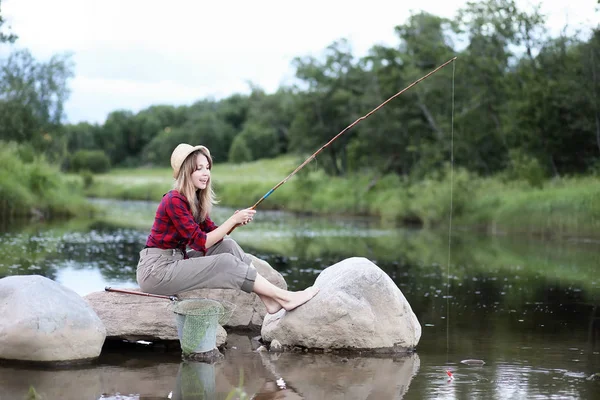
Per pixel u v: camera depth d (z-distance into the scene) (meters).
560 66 24.17
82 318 5.35
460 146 26.31
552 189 21.31
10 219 21.47
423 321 7.13
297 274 10.05
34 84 28.36
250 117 65.50
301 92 37.69
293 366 5.30
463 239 17.55
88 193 41.84
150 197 38.81
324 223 23.22
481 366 5.35
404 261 12.38
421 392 4.64
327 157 37.31
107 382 4.78
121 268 10.28
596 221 18.36
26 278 5.45
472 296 8.70
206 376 4.98
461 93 27.41
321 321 5.77
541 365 5.39
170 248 5.73
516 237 18.44
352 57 37.06
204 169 5.72
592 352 5.82
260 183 34.56
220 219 22.41
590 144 23.22
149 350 5.77
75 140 68.38
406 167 32.06
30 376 4.89
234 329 6.77
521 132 24.22
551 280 10.18
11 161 23.89
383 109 31.58
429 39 30.27
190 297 6.59
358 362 5.45
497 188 23.06
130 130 72.44
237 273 5.70
